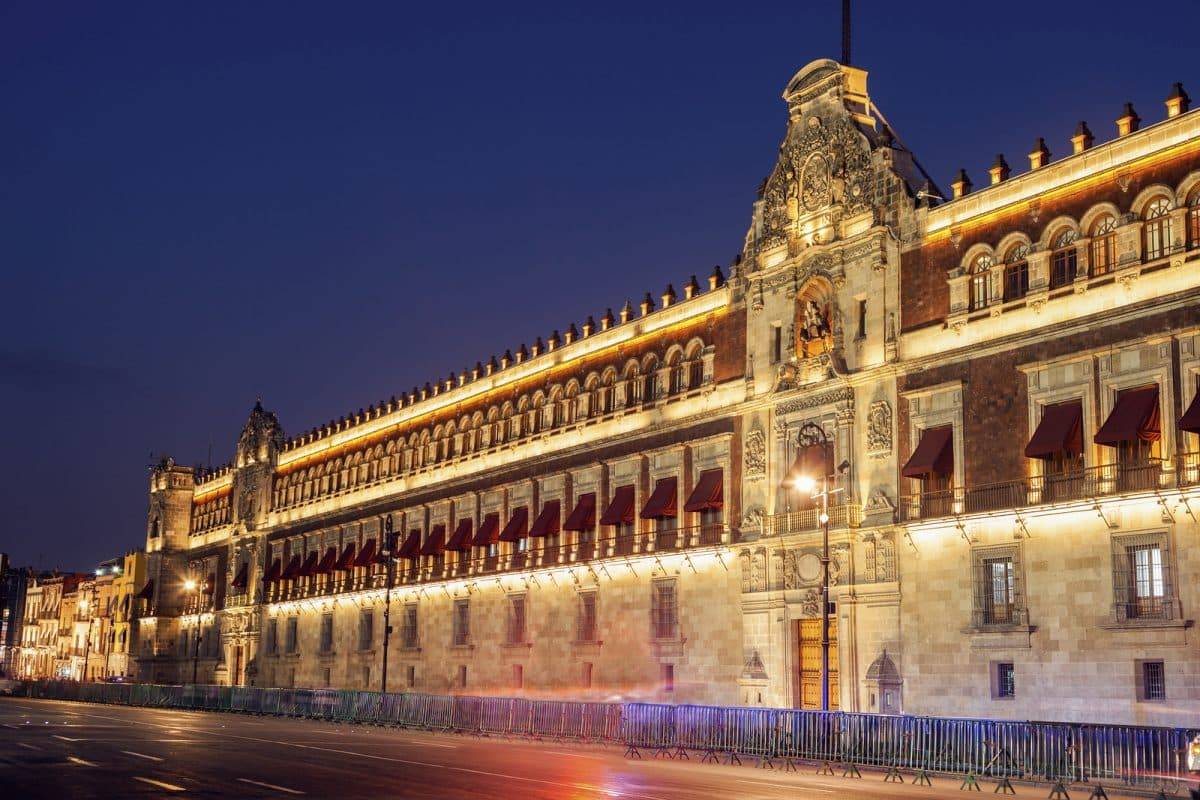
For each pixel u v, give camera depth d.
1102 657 46.09
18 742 46.53
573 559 77.06
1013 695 49.25
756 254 66.12
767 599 61.53
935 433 54.53
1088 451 47.72
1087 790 35.06
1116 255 48.31
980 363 52.84
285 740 50.44
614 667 72.00
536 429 84.94
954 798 32.12
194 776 33.19
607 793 29.91
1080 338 48.72
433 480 96.38
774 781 35.97
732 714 46.00
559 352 82.81
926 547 53.88
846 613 56.84
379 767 36.44
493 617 84.56
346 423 112.06
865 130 61.72
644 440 72.62
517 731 56.66
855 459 58.28
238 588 126.69
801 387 61.12
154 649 140.12
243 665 123.19
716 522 66.81
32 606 196.25
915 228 57.00
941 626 52.59
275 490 124.06
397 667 95.88
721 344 68.19
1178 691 43.53
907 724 39.97
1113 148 48.91
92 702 106.75
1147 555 45.47
